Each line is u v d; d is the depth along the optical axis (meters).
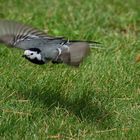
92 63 14.65
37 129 11.72
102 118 12.38
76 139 11.59
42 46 10.27
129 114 12.62
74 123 12.09
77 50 9.35
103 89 13.49
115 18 18.41
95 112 12.55
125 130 11.91
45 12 18.33
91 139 11.46
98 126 12.09
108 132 11.85
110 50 15.77
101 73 14.10
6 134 11.54
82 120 12.24
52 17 17.94
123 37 16.92
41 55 10.22
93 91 13.35
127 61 15.01
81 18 18.08
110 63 14.77
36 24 17.39
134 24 18.17
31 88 13.25
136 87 13.80
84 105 12.76
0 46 15.36
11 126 11.75
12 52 15.12
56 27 17.30
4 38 10.15
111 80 13.87
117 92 13.45
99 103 12.85
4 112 12.26
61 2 19.09
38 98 12.81
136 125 12.09
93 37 16.78
